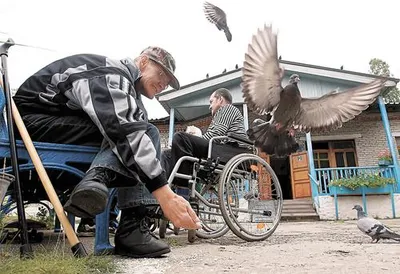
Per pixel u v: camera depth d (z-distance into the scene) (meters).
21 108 1.75
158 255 1.72
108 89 1.52
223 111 2.90
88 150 1.79
